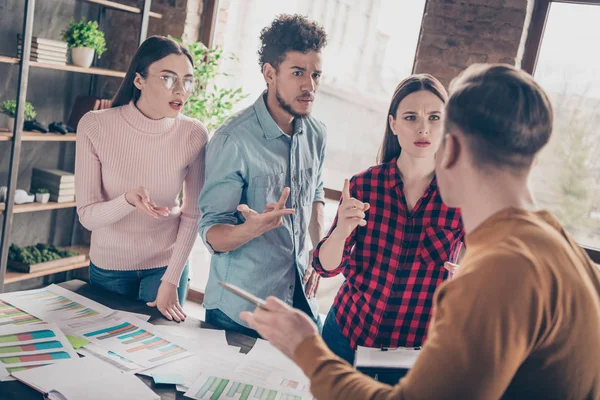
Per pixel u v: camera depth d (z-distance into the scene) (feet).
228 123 6.61
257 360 5.76
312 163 7.14
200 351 5.81
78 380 4.91
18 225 13.03
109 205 6.95
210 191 6.43
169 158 7.50
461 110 3.11
